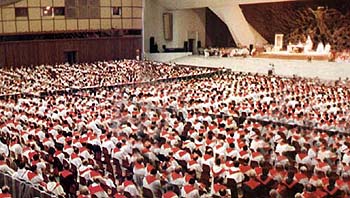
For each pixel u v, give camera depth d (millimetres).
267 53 44281
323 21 42250
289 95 26062
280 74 37281
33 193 11625
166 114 21594
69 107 23047
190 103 23625
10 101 25625
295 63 39562
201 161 13953
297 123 19016
